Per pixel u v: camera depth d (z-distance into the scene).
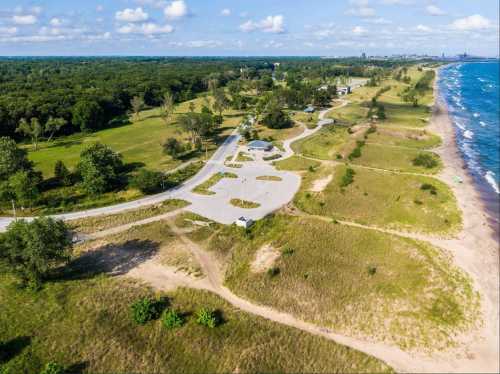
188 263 62.78
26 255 53.53
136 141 138.75
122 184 95.62
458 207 81.88
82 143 137.62
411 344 46.59
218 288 56.62
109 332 47.94
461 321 50.00
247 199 86.75
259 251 65.62
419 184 91.06
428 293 54.62
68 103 163.38
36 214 79.25
